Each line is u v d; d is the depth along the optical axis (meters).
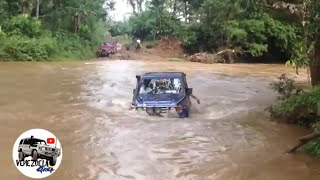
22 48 40.19
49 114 13.43
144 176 7.91
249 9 15.22
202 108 15.27
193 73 29.58
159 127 11.87
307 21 11.98
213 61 45.34
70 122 12.32
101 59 47.53
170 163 8.70
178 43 55.28
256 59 50.41
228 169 8.38
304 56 13.10
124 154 9.27
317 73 14.61
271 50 50.66
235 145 10.23
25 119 12.59
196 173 8.12
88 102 15.91
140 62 41.44
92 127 11.73
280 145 10.32
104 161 8.74
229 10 47.50
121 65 36.03
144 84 14.15
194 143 10.30
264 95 19.02
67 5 50.59
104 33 60.94
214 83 23.50
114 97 17.28
